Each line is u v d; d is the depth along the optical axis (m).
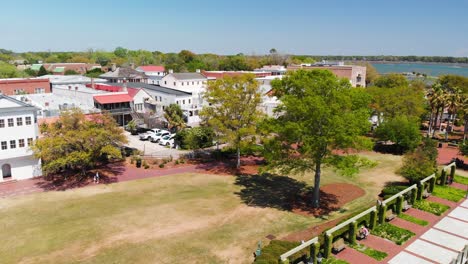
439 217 32.34
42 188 39.44
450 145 60.75
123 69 110.69
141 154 51.06
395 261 24.88
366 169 47.03
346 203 35.47
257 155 53.50
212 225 30.33
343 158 32.72
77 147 40.53
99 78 110.56
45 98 69.81
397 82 85.56
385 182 42.00
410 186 36.97
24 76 123.00
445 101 61.03
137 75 110.62
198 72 111.69
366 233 28.02
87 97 69.00
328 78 32.12
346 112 32.03
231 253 25.95
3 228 29.61
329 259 24.89
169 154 51.94
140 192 38.25
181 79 95.25
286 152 34.59
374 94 59.88
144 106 72.88
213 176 43.84
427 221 31.39
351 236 26.91
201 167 47.53
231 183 41.31
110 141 42.47
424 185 37.09
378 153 55.28
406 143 52.75
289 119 33.94
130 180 42.19
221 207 34.16
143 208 33.78
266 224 30.61
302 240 26.11
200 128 54.53
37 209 33.56
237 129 45.41
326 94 32.19
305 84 32.31
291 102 30.94
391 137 53.44
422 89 80.06
